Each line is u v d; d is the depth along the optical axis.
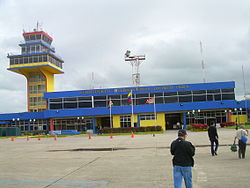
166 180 8.63
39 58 63.38
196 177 8.89
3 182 9.20
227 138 23.94
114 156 15.16
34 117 60.28
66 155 16.55
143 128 44.25
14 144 28.61
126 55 65.00
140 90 55.81
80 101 57.06
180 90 55.22
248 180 8.19
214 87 54.84
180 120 61.09
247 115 57.53
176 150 6.18
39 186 8.46
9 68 63.91
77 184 8.58
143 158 13.86
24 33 67.00
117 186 8.09
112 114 55.28
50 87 68.88
